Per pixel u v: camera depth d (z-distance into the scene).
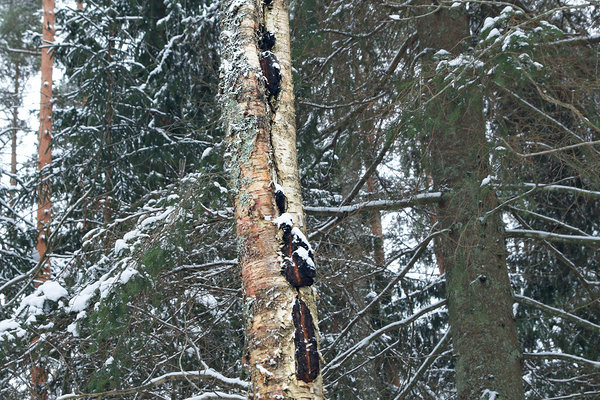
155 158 7.19
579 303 6.64
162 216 4.30
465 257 5.19
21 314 4.26
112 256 4.64
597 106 4.73
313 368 2.10
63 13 8.05
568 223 7.14
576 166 4.60
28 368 4.42
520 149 4.70
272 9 2.96
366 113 5.90
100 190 7.26
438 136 5.55
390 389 6.97
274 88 2.73
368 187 8.02
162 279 4.72
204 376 4.08
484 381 4.93
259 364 2.11
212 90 6.96
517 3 6.19
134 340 4.48
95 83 7.36
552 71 4.54
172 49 7.24
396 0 6.06
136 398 4.98
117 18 7.76
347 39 6.48
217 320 5.04
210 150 5.25
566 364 7.27
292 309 2.18
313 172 6.61
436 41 6.15
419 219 5.95
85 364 4.78
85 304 4.11
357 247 5.59
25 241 8.52
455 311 5.24
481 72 4.34
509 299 5.21
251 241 2.34
